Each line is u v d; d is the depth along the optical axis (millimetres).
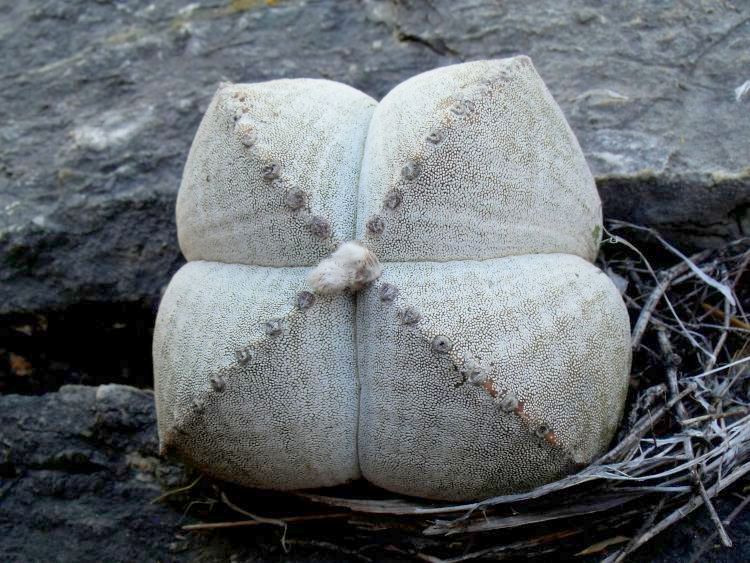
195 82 401
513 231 261
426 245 254
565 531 279
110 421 329
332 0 414
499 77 266
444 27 393
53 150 391
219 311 260
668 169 334
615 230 338
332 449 263
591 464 266
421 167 252
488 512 273
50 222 369
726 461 273
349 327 255
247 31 413
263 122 268
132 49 415
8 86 415
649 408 288
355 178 263
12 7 441
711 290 320
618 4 384
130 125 390
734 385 297
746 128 344
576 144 288
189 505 314
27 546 319
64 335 375
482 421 249
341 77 392
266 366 254
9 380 377
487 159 257
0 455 333
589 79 368
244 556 303
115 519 318
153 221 368
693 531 281
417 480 263
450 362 244
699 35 371
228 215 268
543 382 250
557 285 259
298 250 258
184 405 264
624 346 274
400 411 252
